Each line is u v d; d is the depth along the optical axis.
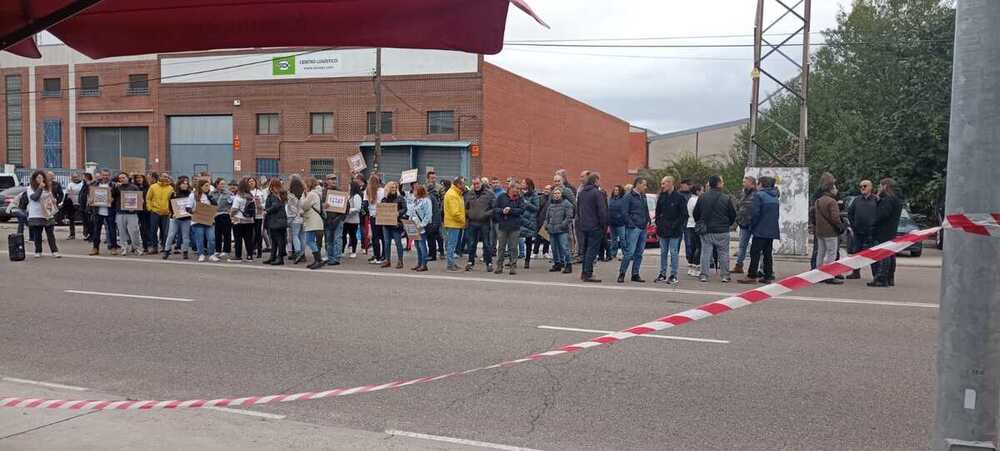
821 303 11.01
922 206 27.69
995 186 2.51
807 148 37.66
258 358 7.62
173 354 7.80
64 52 42.41
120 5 3.26
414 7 3.08
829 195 13.67
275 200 15.90
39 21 3.12
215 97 38.75
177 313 10.05
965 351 2.58
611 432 5.43
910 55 27.44
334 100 36.44
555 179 15.83
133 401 6.04
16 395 6.31
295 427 5.53
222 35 3.40
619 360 7.46
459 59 34.69
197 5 3.23
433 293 11.95
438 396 6.32
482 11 3.03
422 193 15.05
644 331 4.50
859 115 32.78
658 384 6.62
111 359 7.59
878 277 13.14
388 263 15.80
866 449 5.09
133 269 14.88
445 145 34.59
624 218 13.60
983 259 2.53
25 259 16.48
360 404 6.12
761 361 7.41
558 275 14.70
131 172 18.66
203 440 5.18
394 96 35.59
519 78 38.91
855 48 35.72
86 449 4.92
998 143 2.50
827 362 7.39
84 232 21.56
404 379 6.85
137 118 40.75
